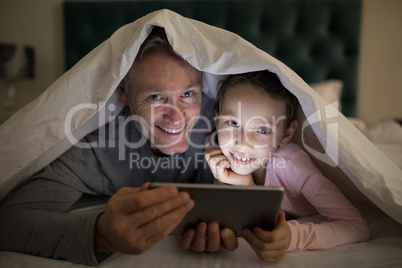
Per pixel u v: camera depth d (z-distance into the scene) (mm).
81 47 2377
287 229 534
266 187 460
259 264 526
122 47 581
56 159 732
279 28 2254
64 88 602
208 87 859
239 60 588
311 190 705
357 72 2203
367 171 576
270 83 720
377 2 2225
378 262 517
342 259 533
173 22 588
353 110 2223
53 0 2432
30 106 609
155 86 682
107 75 596
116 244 455
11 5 2443
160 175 860
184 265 522
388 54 2250
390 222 700
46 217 555
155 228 435
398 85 2262
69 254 510
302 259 542
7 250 561
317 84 2160
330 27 2238
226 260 543
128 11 2334
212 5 2287
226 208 498
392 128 1776
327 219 716
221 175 814
